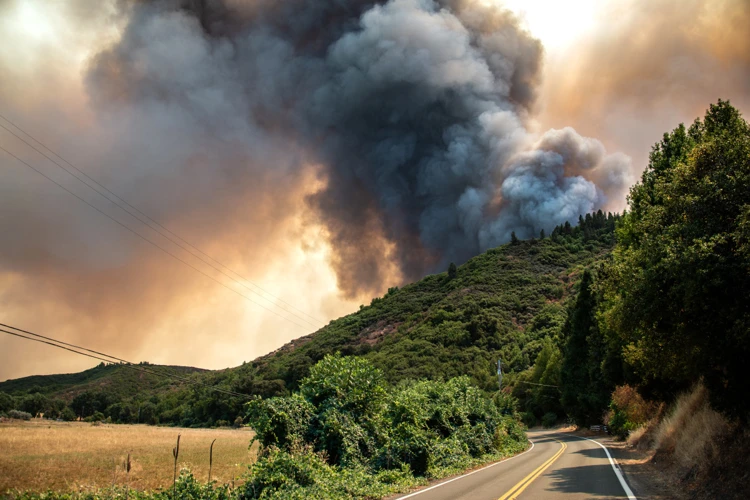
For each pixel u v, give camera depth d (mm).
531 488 13484
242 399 91938
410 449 17469
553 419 75125
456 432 24688
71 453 33812
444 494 13008
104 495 11688
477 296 170625
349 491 13008
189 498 11094
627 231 27781
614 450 26797
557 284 173750
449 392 28984
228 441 48125
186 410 101250
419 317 169125
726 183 12062
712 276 11258
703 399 17781
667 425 20234
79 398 130375
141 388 158875
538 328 135375
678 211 13539
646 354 18266
